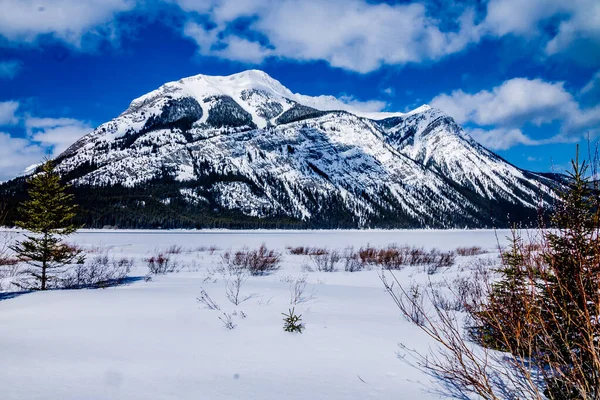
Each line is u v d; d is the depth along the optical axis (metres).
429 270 16.72
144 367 3.48
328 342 4.47
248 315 5.94
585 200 2.60
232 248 36.28
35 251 10.73
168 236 60.53
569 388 2.52
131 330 4.93
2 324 5.27
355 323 5.50
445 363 3.65
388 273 16.45
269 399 2.81
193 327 5.12
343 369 3.54
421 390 3.03
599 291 2.25
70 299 7.34
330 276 15.49
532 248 2.76
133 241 46.62
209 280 11.89
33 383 3.00
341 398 2.86
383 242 49.94
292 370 3.49
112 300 7.21
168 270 17.12
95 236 54.66
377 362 3.75
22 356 3.73
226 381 3.17
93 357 3.75
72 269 15.90
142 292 8.37
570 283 2.60
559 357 2.44
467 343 4.41
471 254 27.97
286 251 32.09
